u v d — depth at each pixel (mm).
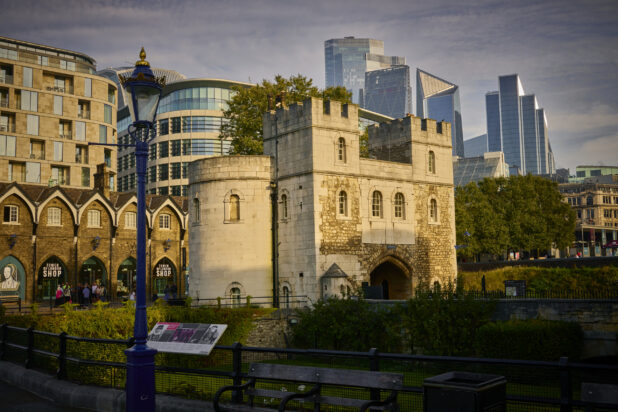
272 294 41969
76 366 16375
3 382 18328
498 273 45438
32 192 57406
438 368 29703
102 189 59906
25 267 54250
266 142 44000
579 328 26219
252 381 12430
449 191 47875
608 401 8672
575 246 111562
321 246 39594
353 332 34250
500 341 26797
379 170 43344
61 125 80250
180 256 63938
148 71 12117
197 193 43094
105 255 58969
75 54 87125
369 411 11023
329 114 41062
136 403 11000
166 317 31734
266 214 42312
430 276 45406
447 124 48312
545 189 77312
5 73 77000
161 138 94375
